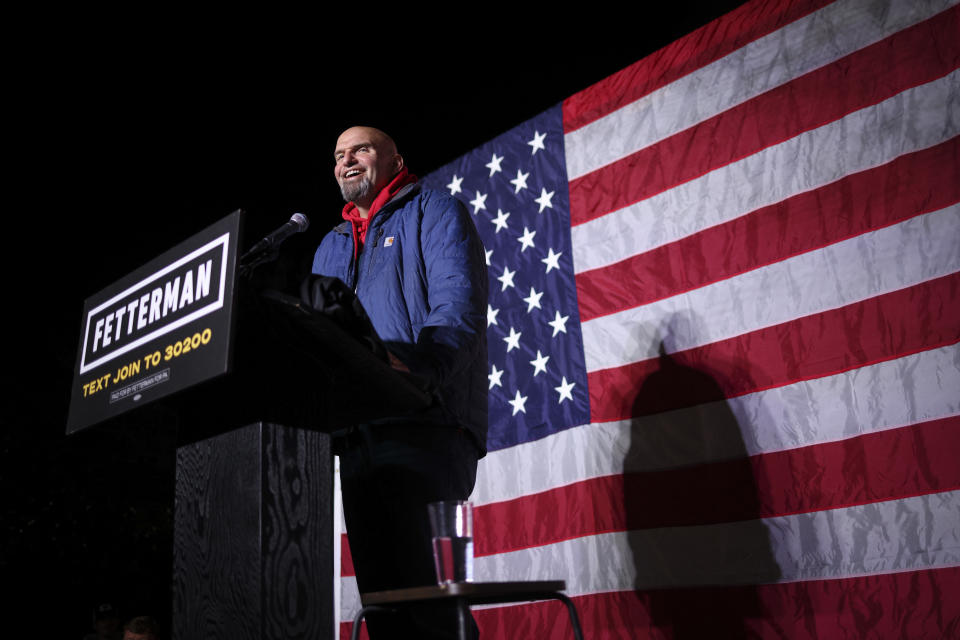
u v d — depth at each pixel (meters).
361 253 1.88
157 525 6.23
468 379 1.63
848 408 2.21
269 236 1.34
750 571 2.24
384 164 2.03
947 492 2.02
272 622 1.00
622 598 2.43
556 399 2.77
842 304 2.29
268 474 1.05
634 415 2.58
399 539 1.46
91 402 1.22
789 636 2.14
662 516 2.43
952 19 2.28
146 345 1.13
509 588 1.12
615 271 2.76
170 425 6.51
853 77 2.43
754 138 2.58
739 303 2.47
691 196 2.67
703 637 2.26
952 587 1.95
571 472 2.65
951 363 2.09
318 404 1.14
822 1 2.55
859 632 2.05
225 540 1.06
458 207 1.78
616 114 2.93
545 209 3.01
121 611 5.82
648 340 2.62
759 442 2.33
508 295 3.00
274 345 1.11
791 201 2.46
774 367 2.36
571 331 2.80
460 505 1.23
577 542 2.57
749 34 2.69
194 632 1.06
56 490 5.79
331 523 1.10
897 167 2.29
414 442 1.52
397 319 1.67
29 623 5.67
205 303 1.04
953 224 2.16
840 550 2.13
